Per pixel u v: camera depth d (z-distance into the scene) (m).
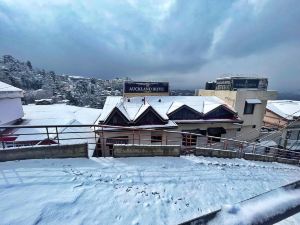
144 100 17.80
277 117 21.66
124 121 14.64
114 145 7.89
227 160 10.30
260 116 19.69
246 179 8.00
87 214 4.64
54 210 4.62
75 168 6.67
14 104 16.23
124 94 20.16
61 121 17.19
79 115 21.64
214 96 21.08
